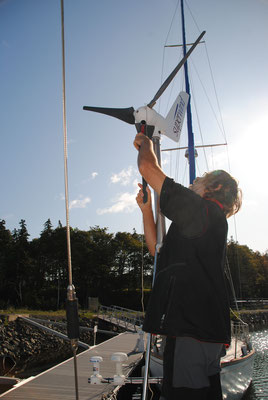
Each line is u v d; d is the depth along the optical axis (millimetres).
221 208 1309
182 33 15719
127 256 64188
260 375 15383
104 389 7941
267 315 52188
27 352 24953
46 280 60125
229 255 67688
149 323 1197
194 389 1111
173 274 1194
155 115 1663
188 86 13414
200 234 1176
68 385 8250
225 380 8469
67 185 1450
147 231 1707
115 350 13805
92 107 1738
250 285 70312
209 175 1438
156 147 1659
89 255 60062
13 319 28141
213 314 1153
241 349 10266
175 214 1175
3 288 55062
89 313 35812
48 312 35906
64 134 1452
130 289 59312
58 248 60312
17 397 7285
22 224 62094
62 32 1441
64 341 29500
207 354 1150
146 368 1313
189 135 12305
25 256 57500
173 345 1181
